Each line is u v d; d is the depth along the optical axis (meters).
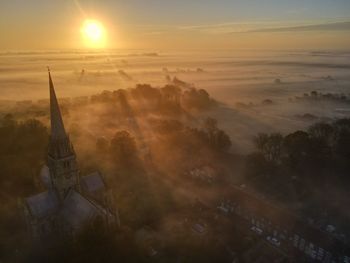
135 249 81.56
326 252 84.75
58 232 83.69
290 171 131.62
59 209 84.44
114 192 113.38
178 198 114.81
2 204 101.12
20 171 118.12
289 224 95.62
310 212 104.50
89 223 76.69
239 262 84.12
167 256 82.44
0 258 79.44
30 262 77.56
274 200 111.62
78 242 76.19
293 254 88.19
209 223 99.88
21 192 107.81
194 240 89.19
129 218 99.62
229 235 94.75
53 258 76.69
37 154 132.62
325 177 125.62
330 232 93.56
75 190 84.06
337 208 107.12
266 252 88.62
